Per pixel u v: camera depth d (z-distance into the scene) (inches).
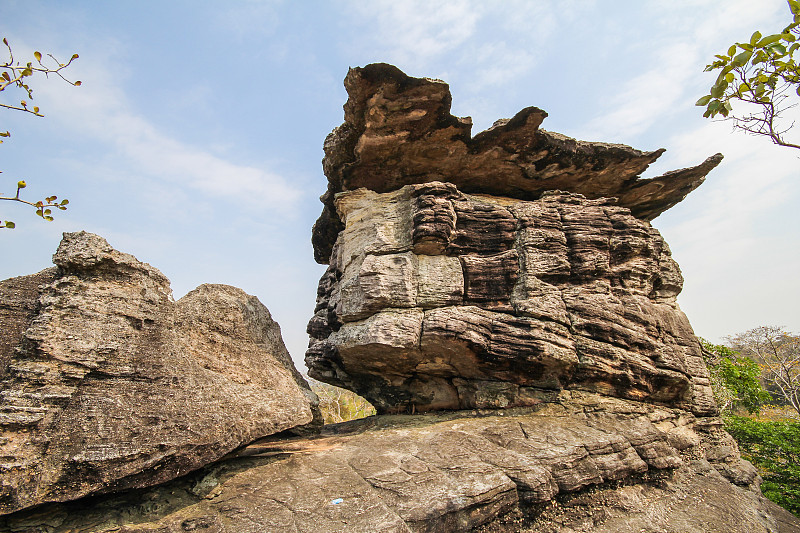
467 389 599.2
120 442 320.8
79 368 346.9
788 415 1518.2
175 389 378.6
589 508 424.2
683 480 516.7
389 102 588.1
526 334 546.6
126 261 420.2
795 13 240.7
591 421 531.8
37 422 307.6
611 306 602.5
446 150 669.3
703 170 745.6
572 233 642.8
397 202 661.3
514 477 394.3
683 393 619.8
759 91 265.3
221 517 316.5
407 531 311.9
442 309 566.3
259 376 470.9
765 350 1710.1
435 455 424.2
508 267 598.5
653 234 697.6
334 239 914.7
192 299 478.6
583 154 689.0
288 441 497.4
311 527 304.2
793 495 724.0
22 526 294.4
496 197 755.4
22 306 381.4
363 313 584.7
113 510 324.8
